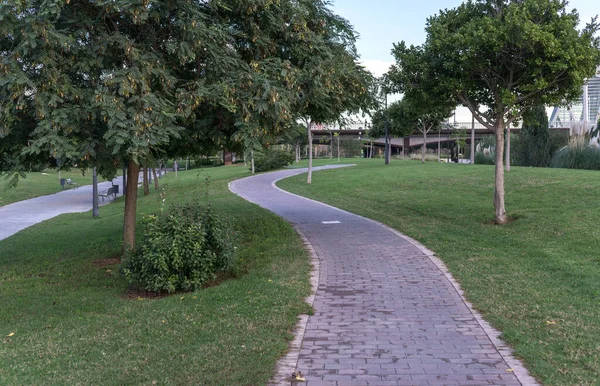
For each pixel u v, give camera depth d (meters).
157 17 8.38
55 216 25.00
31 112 7.98
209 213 8.52
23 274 10.23
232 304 7.00
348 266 9.31
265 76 9.05
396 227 13.60
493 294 7.22
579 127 29.69
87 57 8.34
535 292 7.22
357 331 5.97
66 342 5.78
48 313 7.02
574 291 7.23
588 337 5.49
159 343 5.66
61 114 7.57
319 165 46.50
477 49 11.63
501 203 12.86
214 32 8.81
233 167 52.75
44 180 52.09
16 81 7.30
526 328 5.84
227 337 5.76
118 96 7.98
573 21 11.60
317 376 4.76
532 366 4.85
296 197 23.19
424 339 5.68
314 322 6.31
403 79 13.30
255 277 8.49
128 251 8.39
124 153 8.36
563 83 12.16
